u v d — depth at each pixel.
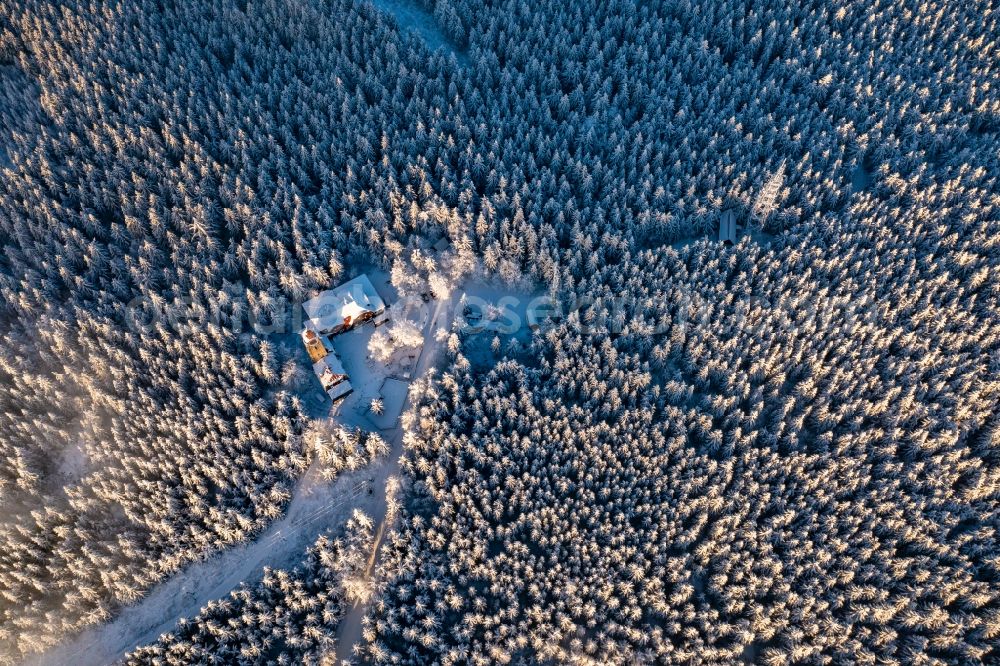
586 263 70.88
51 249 71.56
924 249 72.69
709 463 58.44
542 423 60.19
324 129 80.12
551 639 51.72
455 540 55.38
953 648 51.88
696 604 54.50
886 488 57.75
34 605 53.09
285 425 60.16
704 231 75.94
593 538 55.41
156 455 59.25
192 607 55.75
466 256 71.06
